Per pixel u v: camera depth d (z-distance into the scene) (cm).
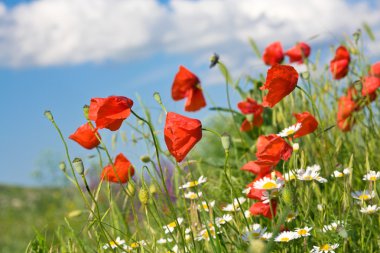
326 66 415
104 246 262
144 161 301
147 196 233
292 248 235
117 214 343
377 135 333
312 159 331
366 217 250
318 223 247
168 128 219
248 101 376
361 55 398
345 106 339
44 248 297
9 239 984
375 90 344
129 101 215
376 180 253
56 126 231
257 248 145
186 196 272
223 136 214
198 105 394
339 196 271
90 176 450
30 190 1839
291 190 234
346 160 319
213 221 220
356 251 240
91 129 241
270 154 238
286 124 354
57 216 590
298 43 420
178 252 248
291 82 243
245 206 310
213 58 374
